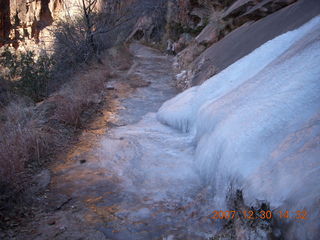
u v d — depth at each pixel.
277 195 1.97
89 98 6.86
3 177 3.19
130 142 4.79
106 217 2.98
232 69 5.67
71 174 3.81
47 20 28.41
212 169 3.43
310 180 1.83
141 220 2.95
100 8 15.70
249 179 2.40
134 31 22.55
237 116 3.49
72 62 12.35
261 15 7.77
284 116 2.86
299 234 1.65
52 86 9.58
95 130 5.36
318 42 3.47
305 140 2.28
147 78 9.95
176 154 4.38
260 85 3.79
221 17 10.00
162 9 22.28
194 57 10.70
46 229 2.77
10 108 5.57
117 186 3.56
